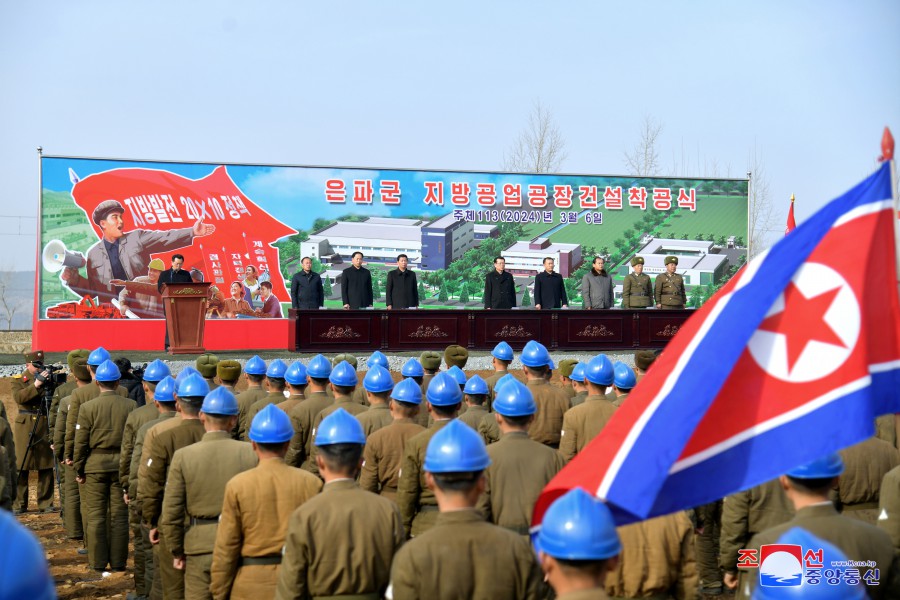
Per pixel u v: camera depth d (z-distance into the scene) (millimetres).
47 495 12188
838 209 3225
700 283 24750
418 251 22891
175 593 5965
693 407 3043
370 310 18016
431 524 5512
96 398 8398
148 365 7852
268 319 21797
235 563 4621
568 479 3117
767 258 3217
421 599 3270
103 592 8023
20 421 12031
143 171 21109
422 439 5461
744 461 3062
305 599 3912
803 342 3131
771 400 3102
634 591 4188
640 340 19438
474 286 23328
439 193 23078
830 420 3070
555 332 19000
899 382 3164
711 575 7590
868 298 3174
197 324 16953
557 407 7453
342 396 7363
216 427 5449
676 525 4234
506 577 3301
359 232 22500
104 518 8555
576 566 2607
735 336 3111
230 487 4621
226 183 21641
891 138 3191
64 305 20484
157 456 5887
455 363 9305
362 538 3910
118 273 20844
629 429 3100
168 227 21219
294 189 22109
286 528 4617
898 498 4320
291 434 4746
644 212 24469
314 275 18938
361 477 6172
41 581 1571
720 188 24969
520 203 23641
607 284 19516
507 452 4840
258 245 21812
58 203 20531
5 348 29594
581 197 24047
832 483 3670
